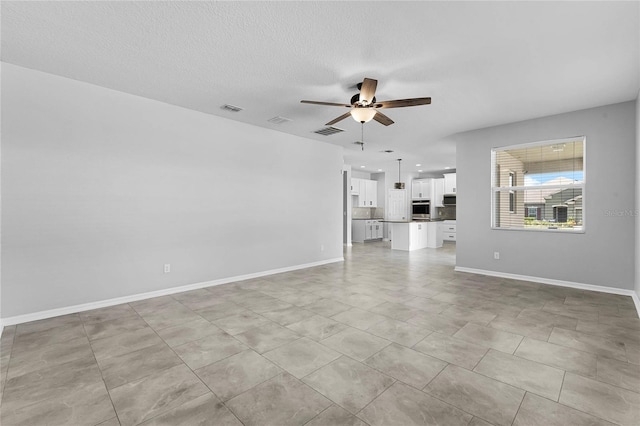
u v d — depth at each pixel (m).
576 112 4.34
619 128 4.04
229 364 2.26
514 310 3.42
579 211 4.46
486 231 5.25
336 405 1.78
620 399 1.82
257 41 2.64
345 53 2.83
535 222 4.87
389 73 3.20
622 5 2.12
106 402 1.82
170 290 4.13
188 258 4.32
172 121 4.16
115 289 3.68
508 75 3.23
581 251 4.34
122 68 3.14
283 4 2.16
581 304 3.62
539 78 3.30
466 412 1.71
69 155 3.38
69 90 3.38
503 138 5.02
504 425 1.61
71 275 3.39
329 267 6.01
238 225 4.89
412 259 6.98
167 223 4.11
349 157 8.08
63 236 3.34
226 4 2.17
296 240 5.80
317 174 6.21
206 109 4.35
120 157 3.72
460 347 2.52
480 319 3.14
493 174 5.18
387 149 7.01
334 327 2.95
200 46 2.73
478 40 2.59
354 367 2.21
